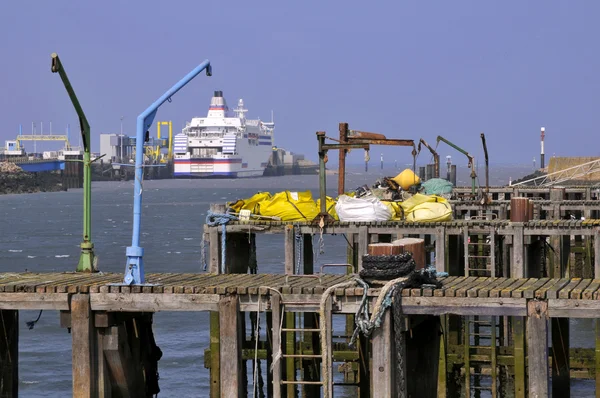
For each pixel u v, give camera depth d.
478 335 41.09
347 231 38.75
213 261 37.69
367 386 28.86
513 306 22.25
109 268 98.94
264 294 23.14
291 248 38.03
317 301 22.94
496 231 39.09
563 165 121.06
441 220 40.44
